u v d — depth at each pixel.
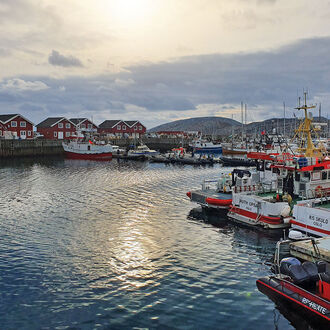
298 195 22.56
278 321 11.14
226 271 14.78
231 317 11.37
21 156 79.50
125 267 15.32
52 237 19.62
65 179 43.50
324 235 17.19
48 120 102.69
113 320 11.29
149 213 25.30
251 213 21.50
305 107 24.36
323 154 25.41
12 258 16.39
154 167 59.62
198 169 56.66
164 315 11.53
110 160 73.81
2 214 25.09
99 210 26.34
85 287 13.51
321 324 10.66
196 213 25.14
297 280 12.20
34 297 12.74
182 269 15.06
